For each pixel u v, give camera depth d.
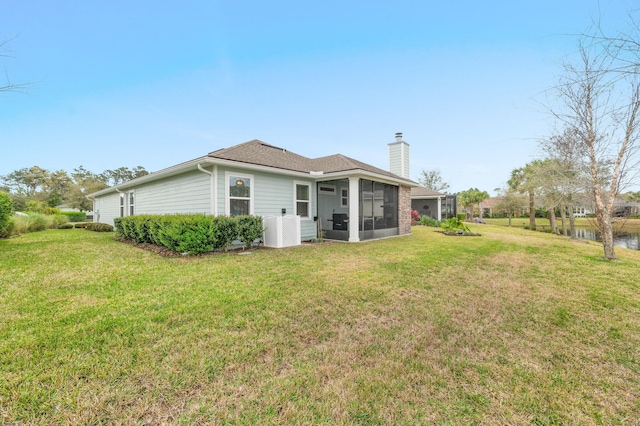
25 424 1.61
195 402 1.83
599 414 1.82
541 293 4.35
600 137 7.38
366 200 11.38
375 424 1.70
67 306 3.42
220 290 4.11
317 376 2.14
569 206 14.41
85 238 10.35
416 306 3.66
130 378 2.04
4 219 9.98
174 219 6.89
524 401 1.93
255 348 2.51
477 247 9.15
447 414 1.80
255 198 9.10
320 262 6.25
